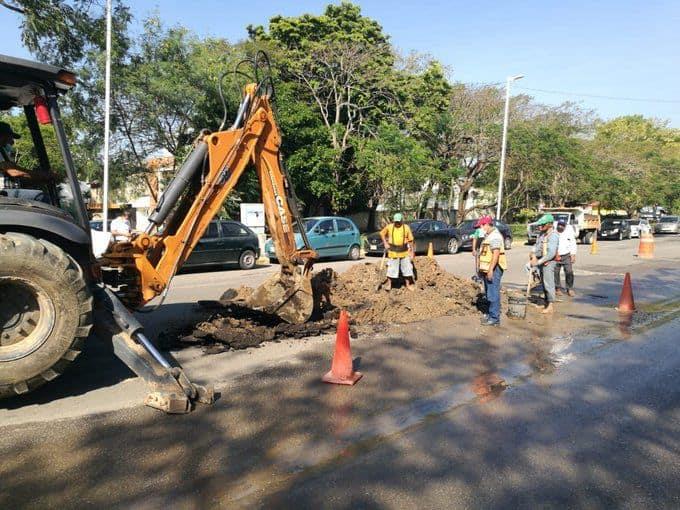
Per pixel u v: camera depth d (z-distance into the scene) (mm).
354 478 3668
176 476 3643
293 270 7477
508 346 7367
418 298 9945
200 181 6523
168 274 6148
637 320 9250
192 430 4375
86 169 22031
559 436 4445
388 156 26797
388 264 10742
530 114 35219
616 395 5480
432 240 22672
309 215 30219
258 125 6758
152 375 4828
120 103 20422
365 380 5758
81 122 19609
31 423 4449
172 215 6414
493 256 8469
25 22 15969
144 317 8484
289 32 28469
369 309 8820
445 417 4793
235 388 5410
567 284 12008
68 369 5816
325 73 28625
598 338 7922
